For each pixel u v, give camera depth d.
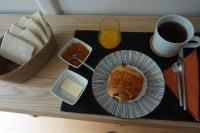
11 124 1.30
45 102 0.73
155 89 0.70
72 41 0.78
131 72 0.68
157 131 1.21
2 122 1.31
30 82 0.77
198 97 0.68
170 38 0.70
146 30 0.82
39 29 0.75
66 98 0.70
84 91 0.72
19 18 0.92
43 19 0.77
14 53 0.74
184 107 0.67
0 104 0.74
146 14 0.89
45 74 0.77
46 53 0.74
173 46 0.67
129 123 0.71
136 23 0.84
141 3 0.83
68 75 0.73
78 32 0.82
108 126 1.25
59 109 0.71
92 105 0.70
